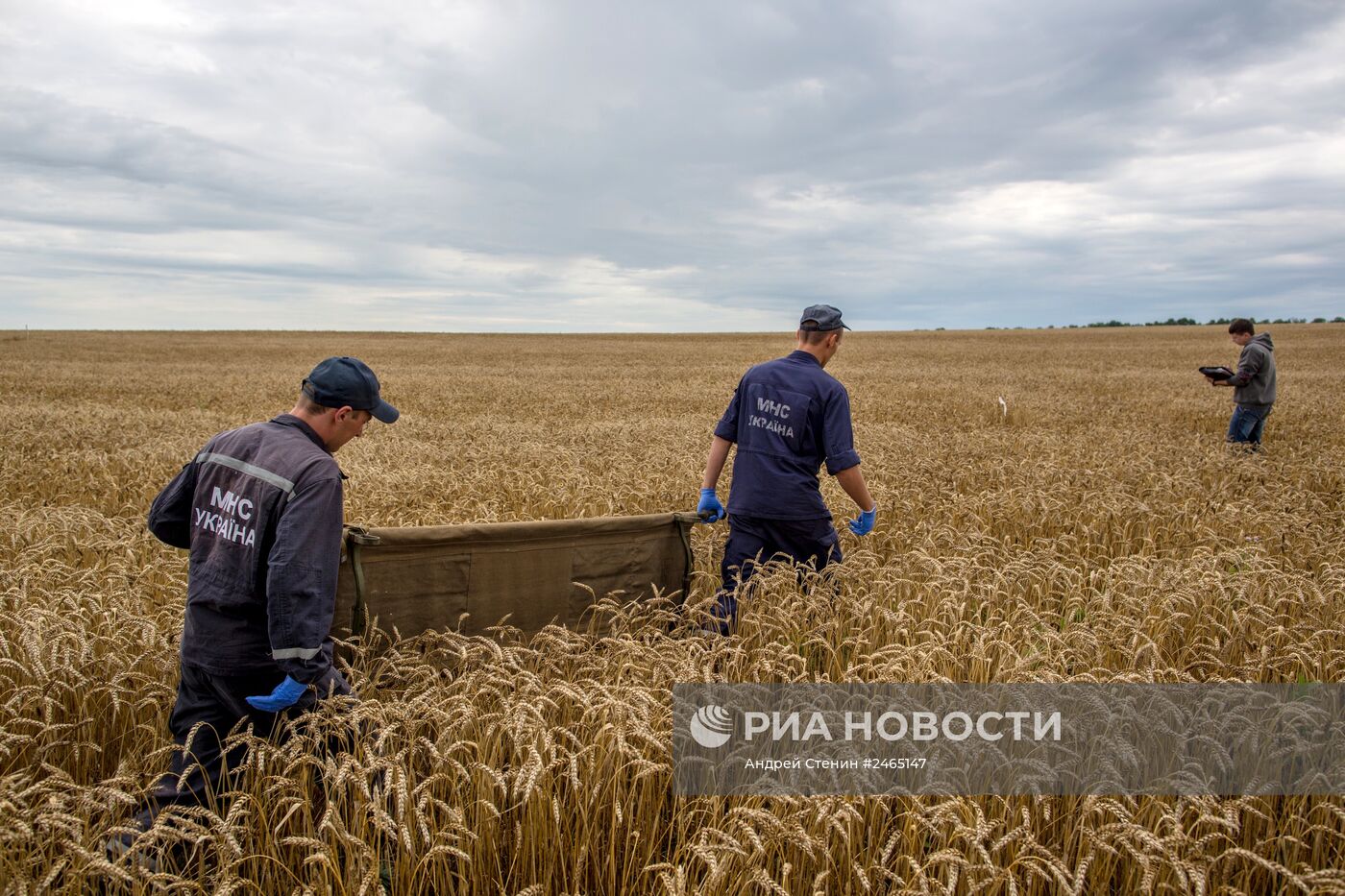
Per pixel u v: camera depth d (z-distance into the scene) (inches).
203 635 118.8
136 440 472.1
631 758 115.0
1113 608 188.1
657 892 110.3
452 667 154.0
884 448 451.5
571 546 170.2
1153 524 273.6
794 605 170.7
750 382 204.5
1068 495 305.9
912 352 2001.7
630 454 417.7
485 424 601.9
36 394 880.9
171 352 1974.7
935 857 96.2
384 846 113.3
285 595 110.8
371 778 115.6
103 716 134.8
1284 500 298.7
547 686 138.9
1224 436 574.2
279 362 1632.6
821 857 111.6
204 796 118.3
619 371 1439.5
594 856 112.1
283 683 115.9
